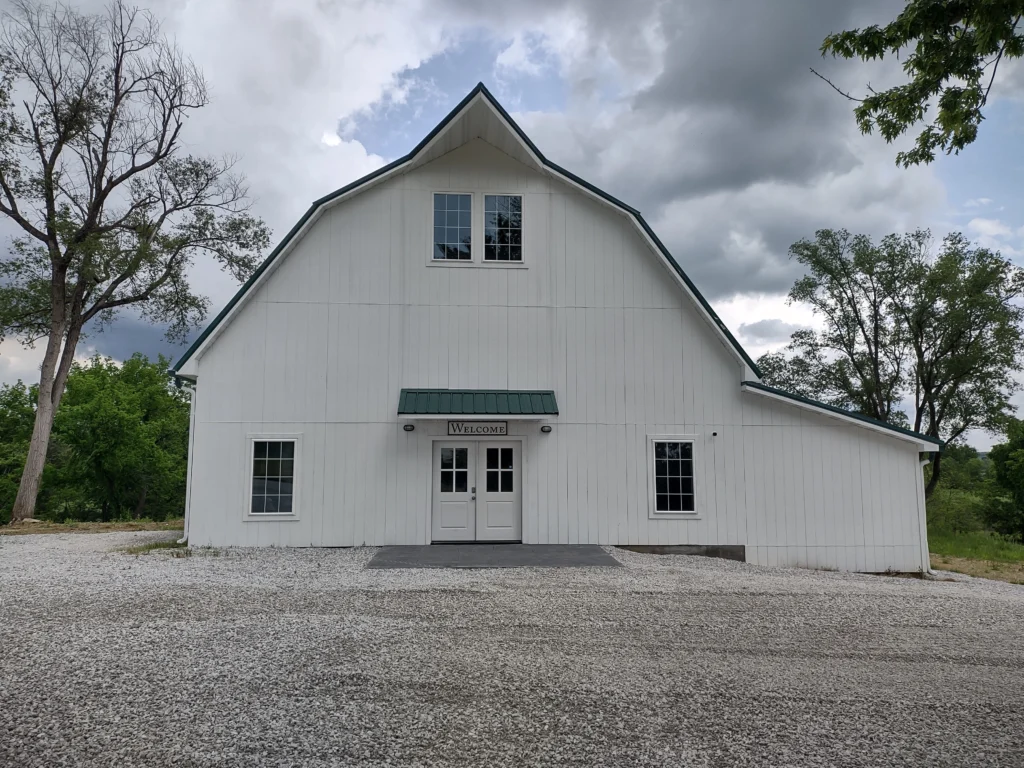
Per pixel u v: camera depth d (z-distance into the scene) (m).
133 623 7.21
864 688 5.75
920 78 6.57
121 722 4.75
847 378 32.47
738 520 13.78
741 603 8.84
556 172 14.05
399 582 9.62
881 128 7.02
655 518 13.68
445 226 14.08
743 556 13.69
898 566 13.73
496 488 13.70
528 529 13.50
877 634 7.55
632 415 13.92
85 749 4.35
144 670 5.76
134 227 23.70
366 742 4.51
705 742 4.62
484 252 14.06
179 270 25.09
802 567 13.66
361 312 13.70
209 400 13.18
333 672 5.78
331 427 13.38
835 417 13.88
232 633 6.85
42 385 22.34
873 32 6.35
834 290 32.56
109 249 21.89
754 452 13.95
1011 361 27.95
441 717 4.93
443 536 13.52
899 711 5.26
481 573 10.49
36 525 20.34
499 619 7.67
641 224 14.09
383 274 13.82
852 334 32.66
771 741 4.67
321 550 12.82
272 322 13.48
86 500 38.88
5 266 22.22
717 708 5.21
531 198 14.28
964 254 29.30
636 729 4.80
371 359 13.61
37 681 5.49
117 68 23.50
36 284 22.86
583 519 13.61
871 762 4.41
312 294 13.64
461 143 14.22
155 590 8.89
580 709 5.13
